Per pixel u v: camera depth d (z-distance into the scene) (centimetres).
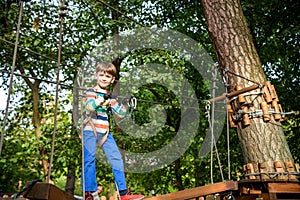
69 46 1016
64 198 267
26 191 241
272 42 954
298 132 995
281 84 998
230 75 514
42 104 1187
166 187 1285
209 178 1116
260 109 474
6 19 1052
